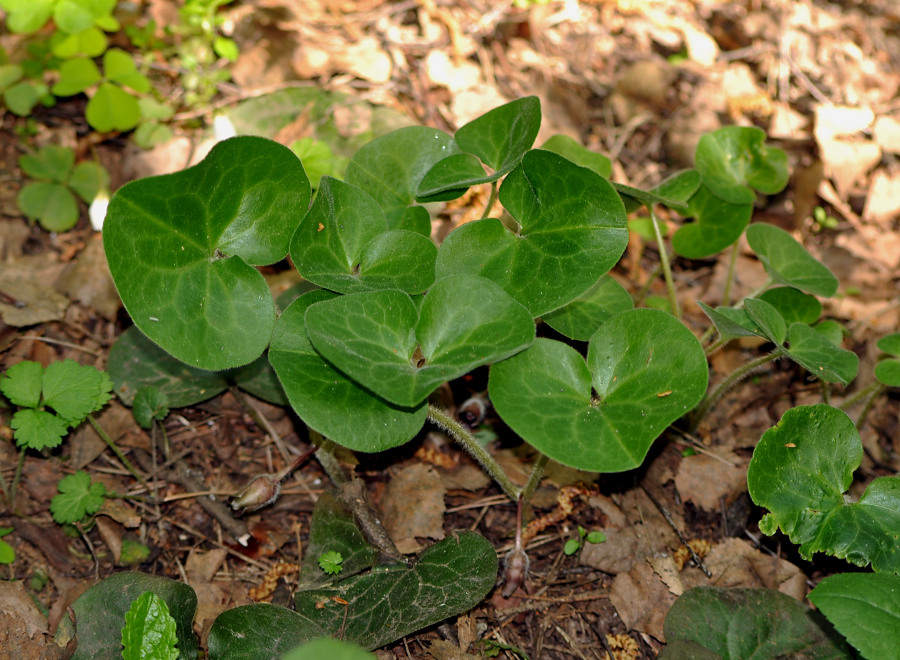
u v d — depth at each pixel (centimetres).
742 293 61
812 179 66
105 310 56
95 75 61
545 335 56
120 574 47
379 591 48
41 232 59
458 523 52
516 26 71
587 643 49
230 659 46
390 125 63
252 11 68
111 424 53
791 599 49
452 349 46
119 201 45
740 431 56
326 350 44
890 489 48
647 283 58
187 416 54
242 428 54
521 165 48
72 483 50
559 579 51
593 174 46
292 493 52
